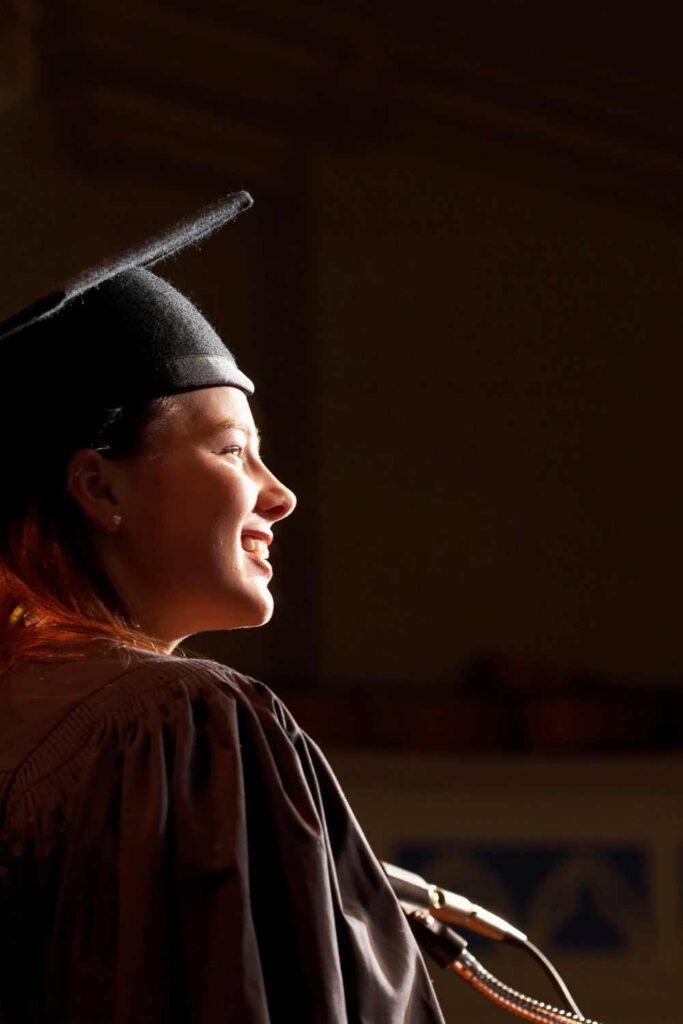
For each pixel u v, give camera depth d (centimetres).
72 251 948
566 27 986
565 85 995
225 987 133
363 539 965
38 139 945
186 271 983
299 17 934
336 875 151
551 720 705
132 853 139
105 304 172
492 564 991
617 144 1027
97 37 911
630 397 1042
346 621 952
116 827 143
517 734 713
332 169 997
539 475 1012
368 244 997
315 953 138
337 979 138
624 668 1009
